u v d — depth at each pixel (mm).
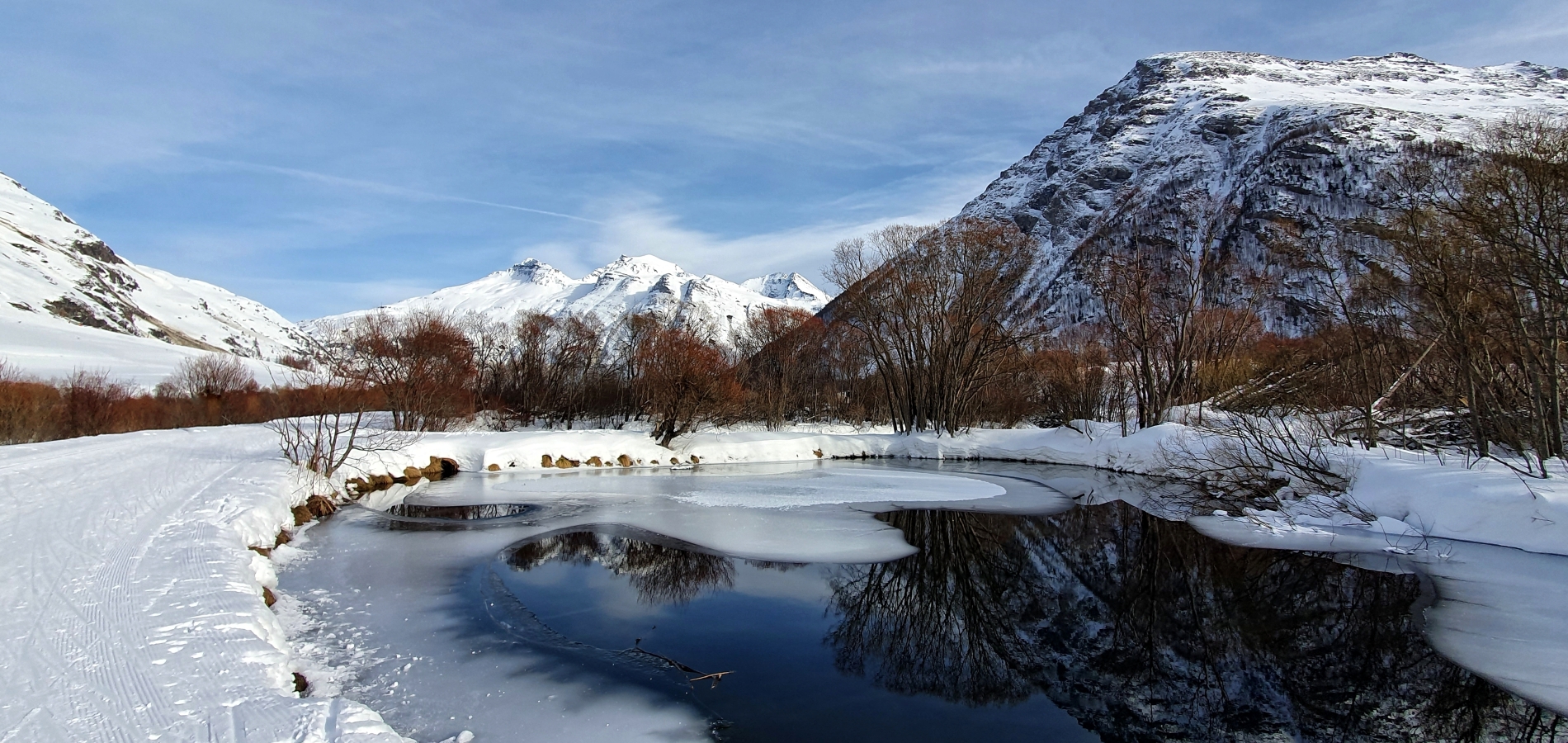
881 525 17828
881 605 11508
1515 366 17891
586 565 13234
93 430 33125
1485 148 16469
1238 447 21734
